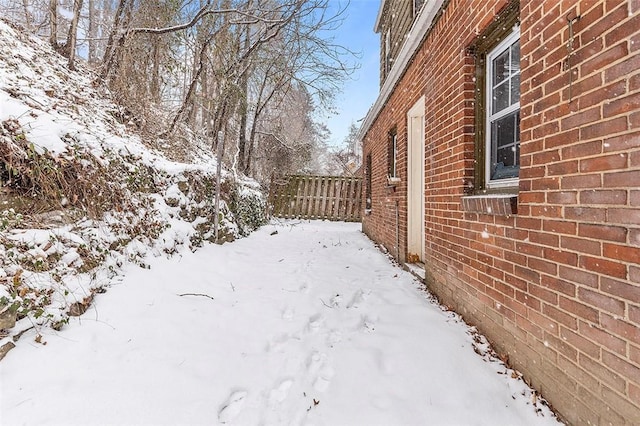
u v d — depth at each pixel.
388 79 6.11
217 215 5.42
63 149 3.12
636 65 1.39
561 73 1.84
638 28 1.39
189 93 8.86
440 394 2.08
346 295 3.88
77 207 3.15
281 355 2.53
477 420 1.86
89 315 2.54
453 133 3.41
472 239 2.95
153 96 8.21
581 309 1.69
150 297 3.03
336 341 2.79
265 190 13.81
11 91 4.34
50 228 2.81
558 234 1.86
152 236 3.97
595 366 1.60
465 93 3.16
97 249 3.08
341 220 13.70
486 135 3.05
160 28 7.42
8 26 6.51
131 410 1.80
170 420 1.78
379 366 2.41
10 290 2.20
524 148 2.18
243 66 11.70
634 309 1.40
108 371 2.06
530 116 2.12
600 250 1.57
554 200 1.90
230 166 10.51
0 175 2.65
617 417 1.48
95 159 3.46
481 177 3.10
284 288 3.97
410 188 5.36
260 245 6.50
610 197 1.52
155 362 2.22
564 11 1.82
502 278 2.45
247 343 2.66
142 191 4.18
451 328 2.94
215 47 9.77
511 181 2.65
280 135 16.56
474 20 2.94
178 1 7.80
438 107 3.87
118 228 3.49
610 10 1.53
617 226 1.48
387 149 6.84
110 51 7.25
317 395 2.10
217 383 2.13
